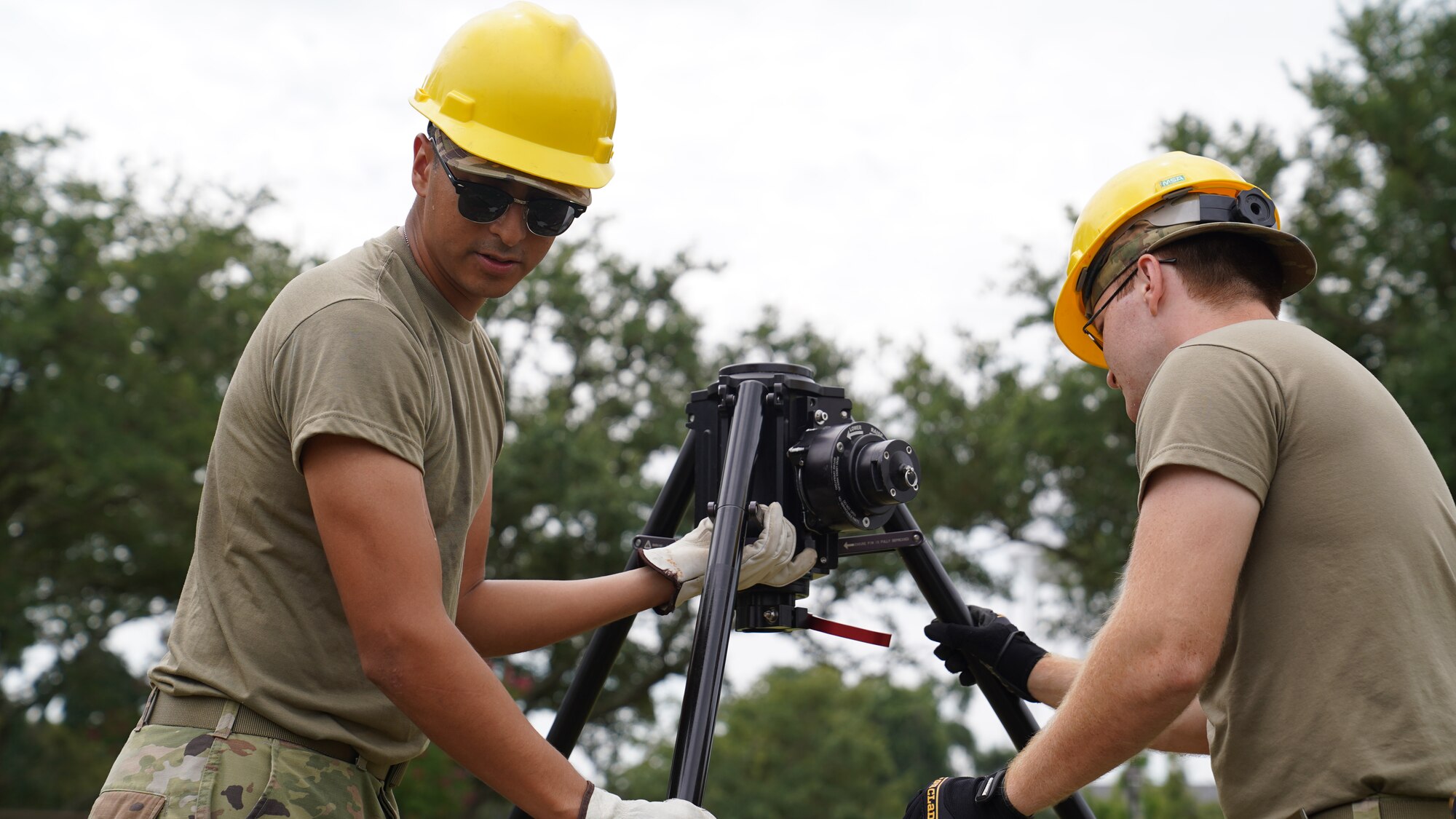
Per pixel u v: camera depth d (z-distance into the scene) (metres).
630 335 20.06
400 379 2.12
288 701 2.13
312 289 2.20
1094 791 31.94
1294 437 1.96
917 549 2.90
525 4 2.42
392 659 2.01
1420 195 15.83
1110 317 2.36
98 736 21.69
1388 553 1.91
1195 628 1.86
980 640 2.88
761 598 2.77
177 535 19.31
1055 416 16.33
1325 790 1.87
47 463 18.75
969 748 62.56
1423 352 14.95
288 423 2.12
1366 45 16.61
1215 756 2.05
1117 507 16.86
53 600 20.34
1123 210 2.35
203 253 19.27
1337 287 16.92
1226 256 2.24
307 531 2.18
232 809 2.05
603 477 18.41
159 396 18.62
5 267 18.27
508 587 2.77
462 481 2.34
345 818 2.14
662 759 36.44
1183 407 1.97
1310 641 1.92
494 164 2.23
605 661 2.92
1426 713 1.85
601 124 2.38
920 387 18.45
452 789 16.02
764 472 2.71
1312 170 17.06
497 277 2.29
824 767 36.88
